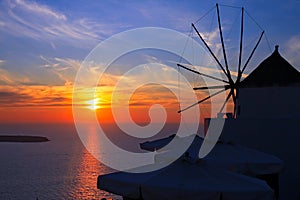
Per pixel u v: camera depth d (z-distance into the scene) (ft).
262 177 26.73
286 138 37.24
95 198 119.34
